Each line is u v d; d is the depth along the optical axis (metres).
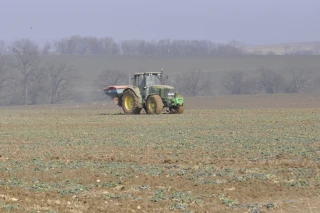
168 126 78.19
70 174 42.28
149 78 105.19
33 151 54.94
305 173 40.97
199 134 66.69
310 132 67.44
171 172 42.25
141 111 116.88
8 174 42.72
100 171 43.28
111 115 106.06
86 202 33.66
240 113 107.12
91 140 63.03
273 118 91.00
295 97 171.75
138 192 36.19
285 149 52.53
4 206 32.62
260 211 31.25
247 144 56.50
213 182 38.56
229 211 31.33
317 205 32.25
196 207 32.19
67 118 100.69
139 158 49.19
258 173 41.25
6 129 79.00
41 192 36.56
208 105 152.88
